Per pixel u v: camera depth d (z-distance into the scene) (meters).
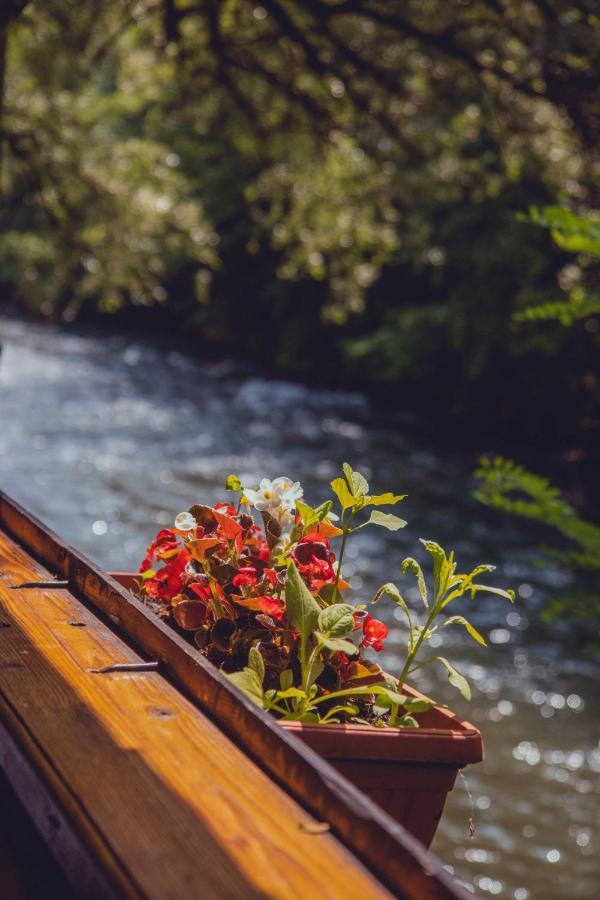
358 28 9.12
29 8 9.45
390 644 9.09
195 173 20.56
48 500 12.62
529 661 8.98
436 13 8.56
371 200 11.23
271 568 1.70
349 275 11.94
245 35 9.65
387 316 21.28
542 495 2.29
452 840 6.34
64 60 10.32
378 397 22.22
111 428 16.94
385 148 11.25
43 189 10.65
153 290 11.44
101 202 10.55
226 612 1.66
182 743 1.23
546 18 7.50
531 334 17.62
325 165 10.77
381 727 1.47
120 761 1.17
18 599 1.82
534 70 8.20
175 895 0.91
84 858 0.99
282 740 1.16
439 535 12.61
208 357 25.16
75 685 1.41
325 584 1.64
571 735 7.67
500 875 5.99
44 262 12.28
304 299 23.25
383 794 1.44
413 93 9.52
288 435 17.81
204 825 1.03
